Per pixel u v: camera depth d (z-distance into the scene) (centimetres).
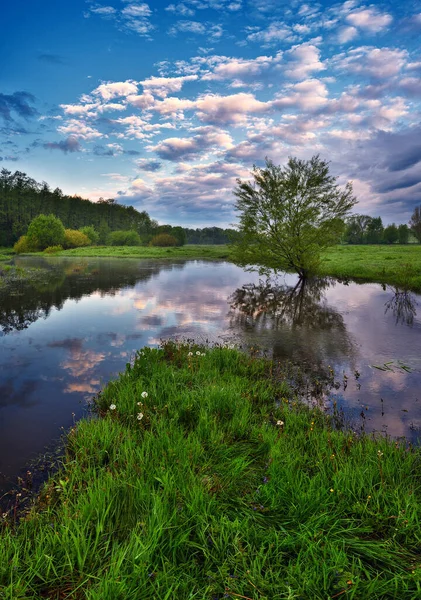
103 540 265
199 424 444
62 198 11688
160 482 318
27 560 243
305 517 284
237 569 236
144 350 712
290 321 1139
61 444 441
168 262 4112
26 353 805
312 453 389
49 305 1398
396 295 1650
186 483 318
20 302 1460
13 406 544
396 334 980
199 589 220
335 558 237
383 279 2169
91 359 766
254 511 292
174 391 547
